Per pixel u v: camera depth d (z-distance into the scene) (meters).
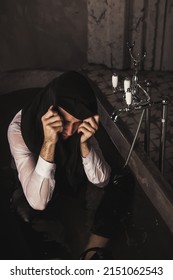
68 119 2.27
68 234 2.52
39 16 4.51
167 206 2.54
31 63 4.88
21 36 4.63
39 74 4.75
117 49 4.55
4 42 4.62
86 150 2.50
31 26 4.57
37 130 2.44
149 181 2.77
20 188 2.71
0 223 2.68
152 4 4.16
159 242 2.51
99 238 2.48
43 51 4.80
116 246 2.46
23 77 4.71
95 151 2.67
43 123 2.23
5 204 2.88
